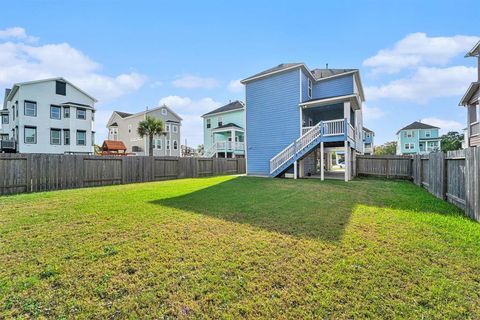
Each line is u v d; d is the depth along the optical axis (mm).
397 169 14391
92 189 9594
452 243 3621
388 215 5199
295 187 9641
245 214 5332
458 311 2188
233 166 20016
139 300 2338
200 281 2656
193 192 8500
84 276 2734
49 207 6008
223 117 29953
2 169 8289
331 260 3109
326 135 12555
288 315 2154
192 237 3920
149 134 28328
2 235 3963
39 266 2939
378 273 2805
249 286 2564
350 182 11500
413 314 2154
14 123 24047
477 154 4738
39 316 2100
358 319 2100
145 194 8094
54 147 23953
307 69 15336
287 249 3447
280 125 15750
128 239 3830
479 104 13758
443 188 6914
